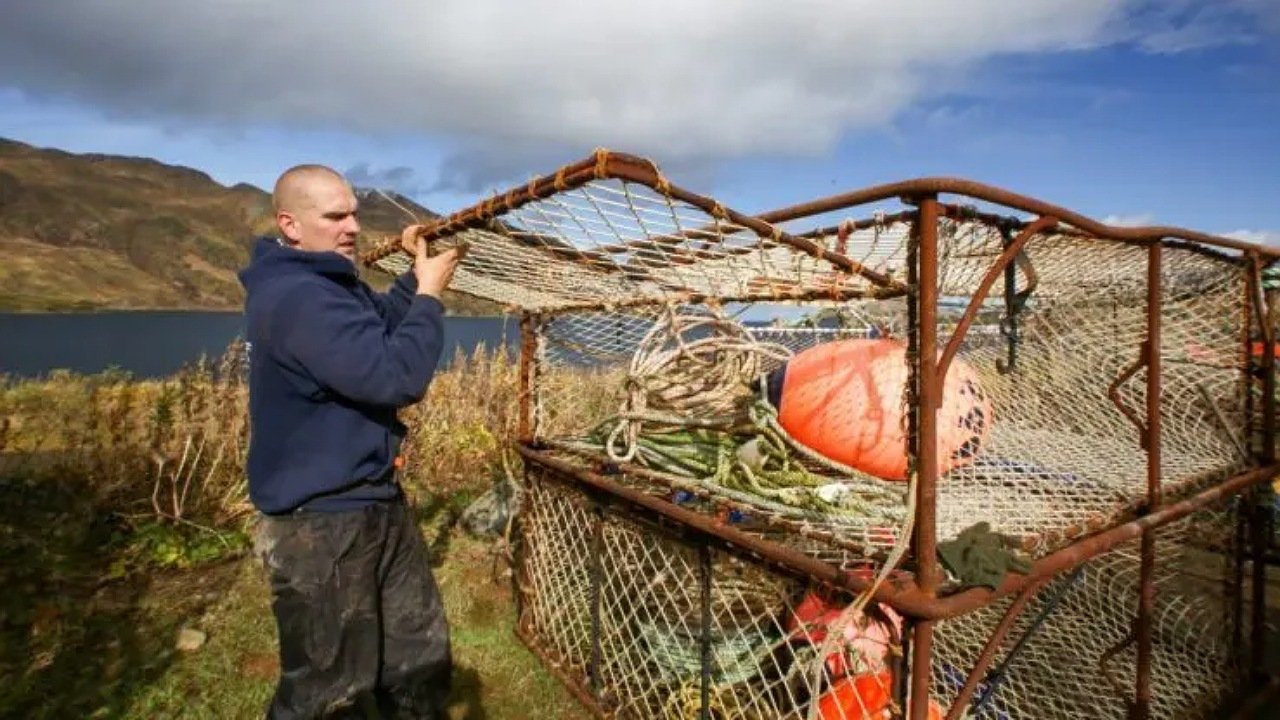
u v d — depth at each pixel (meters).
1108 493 2.71
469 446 7.61
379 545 2.45
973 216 2.13
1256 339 3.34
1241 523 3.40
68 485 5.84
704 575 2.65
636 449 3.37
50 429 7.24
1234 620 3.43
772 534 2.47
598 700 3.36
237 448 6.35
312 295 2.15
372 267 3.41
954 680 3.18
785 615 2.75
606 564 3.42
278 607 2.33
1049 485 2.78
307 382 2.23
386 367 2.17
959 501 2.61
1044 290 3.63
